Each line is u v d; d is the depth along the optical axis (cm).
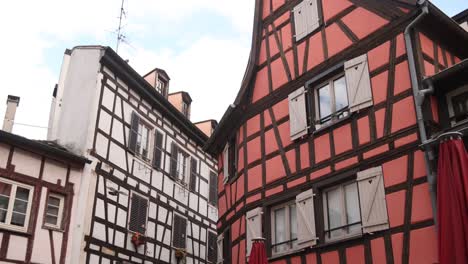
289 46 1252
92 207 1503
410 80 946
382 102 982
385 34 1024
